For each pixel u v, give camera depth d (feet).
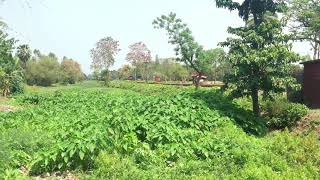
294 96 95.09
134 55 319.88
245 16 82.28
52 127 55.52
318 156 45.65
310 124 67.26
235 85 74.79
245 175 36.91
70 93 144.56
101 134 44.91
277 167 41.60
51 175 39.40
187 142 49.19
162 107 63.87
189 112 62.80
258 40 73.92
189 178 36.68
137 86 211.41
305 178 38.75
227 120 65.10
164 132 50.26
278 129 71.15
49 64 339.98
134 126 52.54
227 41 76.89
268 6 80.48
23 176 36.86
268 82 73.26
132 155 44.16
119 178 36.14
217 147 46.62
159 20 171.22
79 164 40.91
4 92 168.25
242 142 49.16
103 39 321.11
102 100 102.32
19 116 69.21
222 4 80.23
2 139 41.75
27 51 321.73
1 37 157.99
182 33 168.86
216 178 36.52
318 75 89.40
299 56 72.69
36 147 43.88
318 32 141.18
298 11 138.51
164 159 44.16
